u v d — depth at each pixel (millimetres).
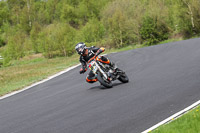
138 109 24734
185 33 160000
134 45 167250
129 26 169125
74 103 31297
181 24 160625
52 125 23953
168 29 162375
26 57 180500
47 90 45844
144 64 56281
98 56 35312
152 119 21734
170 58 57625
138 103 26625
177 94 27781
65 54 162000
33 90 48312
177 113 21906
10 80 69250
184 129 17719
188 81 32906
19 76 73938
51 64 101875
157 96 28172
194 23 153375
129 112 24250
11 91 50844
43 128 23531
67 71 68188
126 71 51312
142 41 168750
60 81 54062
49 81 56562
